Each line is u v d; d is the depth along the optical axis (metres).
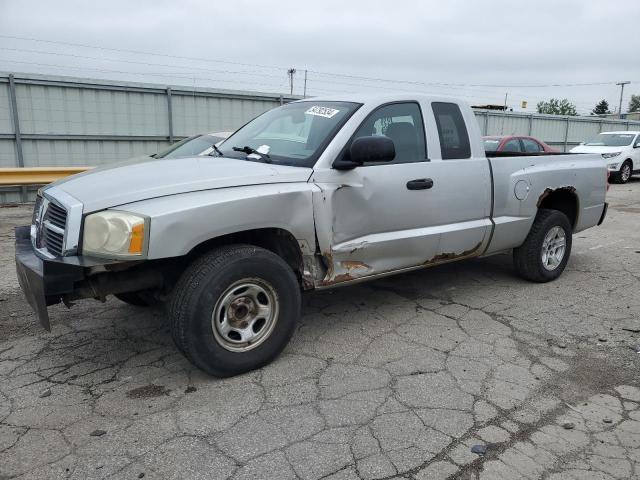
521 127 23.56
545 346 4.14
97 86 13.24
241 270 3.41
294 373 3.65
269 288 3.60
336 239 3.90
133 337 4.28
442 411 3.18
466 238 4.78
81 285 3.35
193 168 3.74
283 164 3.91
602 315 4.82
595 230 9.15
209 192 3.38
